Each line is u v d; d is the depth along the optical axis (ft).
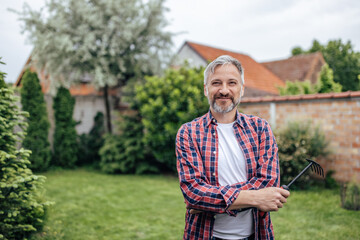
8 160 9.75
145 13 28.84
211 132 4.70
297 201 15.33
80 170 27.22
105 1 27.53
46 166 25.59
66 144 27.71
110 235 11.85
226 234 4.47
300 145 18.04
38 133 24.91
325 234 11.27
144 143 24.64
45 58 27.91
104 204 16.20
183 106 22.35
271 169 4.41
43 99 25.61
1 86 11.31
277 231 10.31
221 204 4.06
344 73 22.50
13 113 10.91
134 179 23.22
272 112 21.63
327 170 19.12
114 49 27.89
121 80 32.42
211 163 4.52
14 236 10.58
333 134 19.10
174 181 22.50
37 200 12.01
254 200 3.97
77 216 14.10
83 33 27.20
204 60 41.88
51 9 27.32
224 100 4.58
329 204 14.96
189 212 4.61
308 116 20.11
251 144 4.60
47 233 11.64
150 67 30.12
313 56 44.06
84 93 36.22
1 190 9.32
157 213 14.70
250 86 39.96
